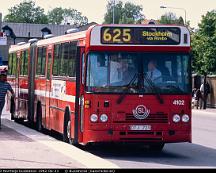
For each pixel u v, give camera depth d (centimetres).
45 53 2231
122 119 1600
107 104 1603
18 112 2777
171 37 1641
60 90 1938
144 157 1642
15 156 1456
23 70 2681
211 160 1592
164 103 1614
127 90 1609
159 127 1609
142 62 1623
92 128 1599
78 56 1656
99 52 1619
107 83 1611
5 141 1791
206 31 4997
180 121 1619
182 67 1641
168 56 1638
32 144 1725
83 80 1633
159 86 1620
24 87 2634
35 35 14725
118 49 1622
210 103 4838
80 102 1658
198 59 4825
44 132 2309
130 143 1605
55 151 1577
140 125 1605
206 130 2644
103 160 1434
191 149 1872
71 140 1777
